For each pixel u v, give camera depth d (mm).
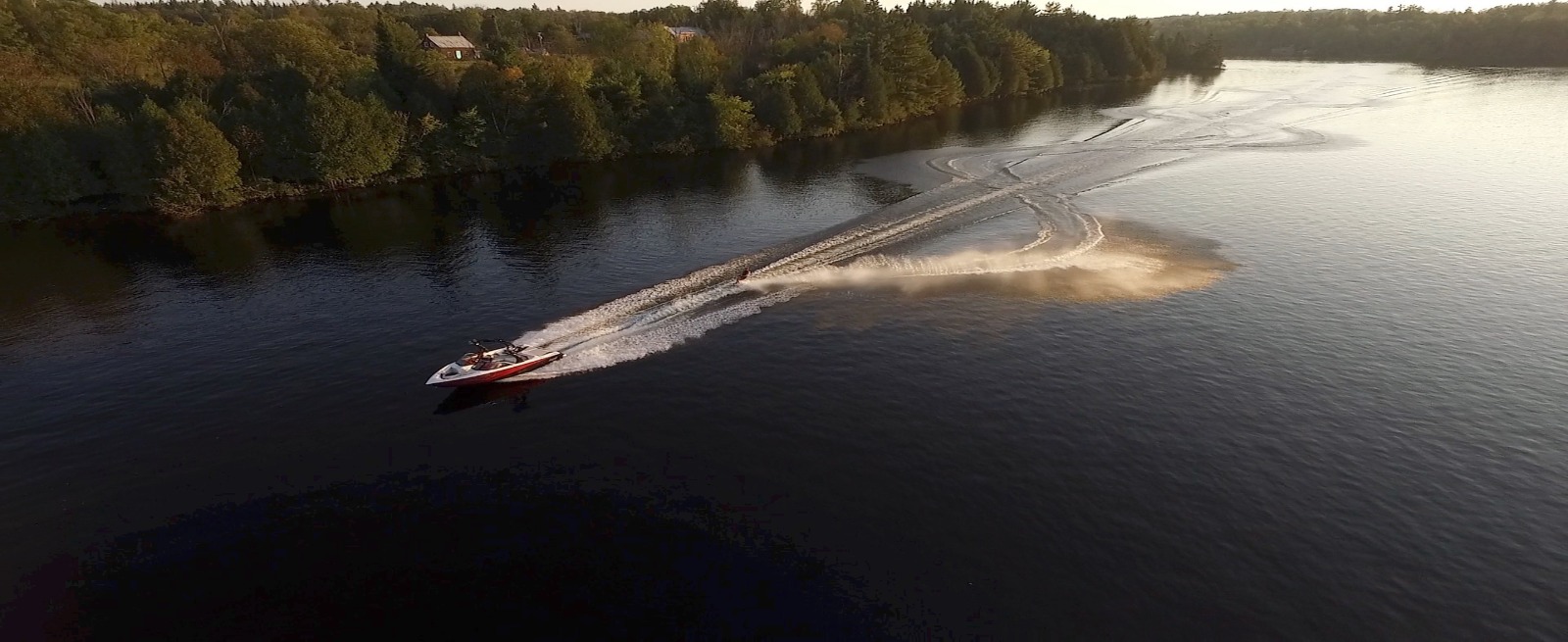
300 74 109625
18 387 52406
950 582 33906
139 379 52938
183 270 76000
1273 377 50500
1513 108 159875
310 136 102375
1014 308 61781
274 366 54469
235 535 37375
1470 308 60594
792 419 46281
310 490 40562
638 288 67375
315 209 99438
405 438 45031
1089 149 128125
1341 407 47000
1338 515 37781
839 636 31281
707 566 34938
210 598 33688
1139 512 38062
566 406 48094
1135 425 45219
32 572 35406
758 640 31109
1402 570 34344
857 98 158750
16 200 92938
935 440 43969
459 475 41469
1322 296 63500
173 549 36625
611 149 130375
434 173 118500
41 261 79250
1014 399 48156
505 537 36844
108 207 96938
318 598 33531
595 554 35656
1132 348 54750
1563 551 35312
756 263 72625
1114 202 93938
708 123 137375
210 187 96062
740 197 102500
